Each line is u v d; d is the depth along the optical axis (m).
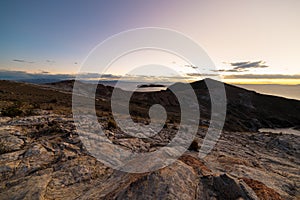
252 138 25.77
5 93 51.16
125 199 5.98
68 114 26.09
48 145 13.46
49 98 51.50
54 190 8.17
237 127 61.84
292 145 20.97
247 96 129.12
